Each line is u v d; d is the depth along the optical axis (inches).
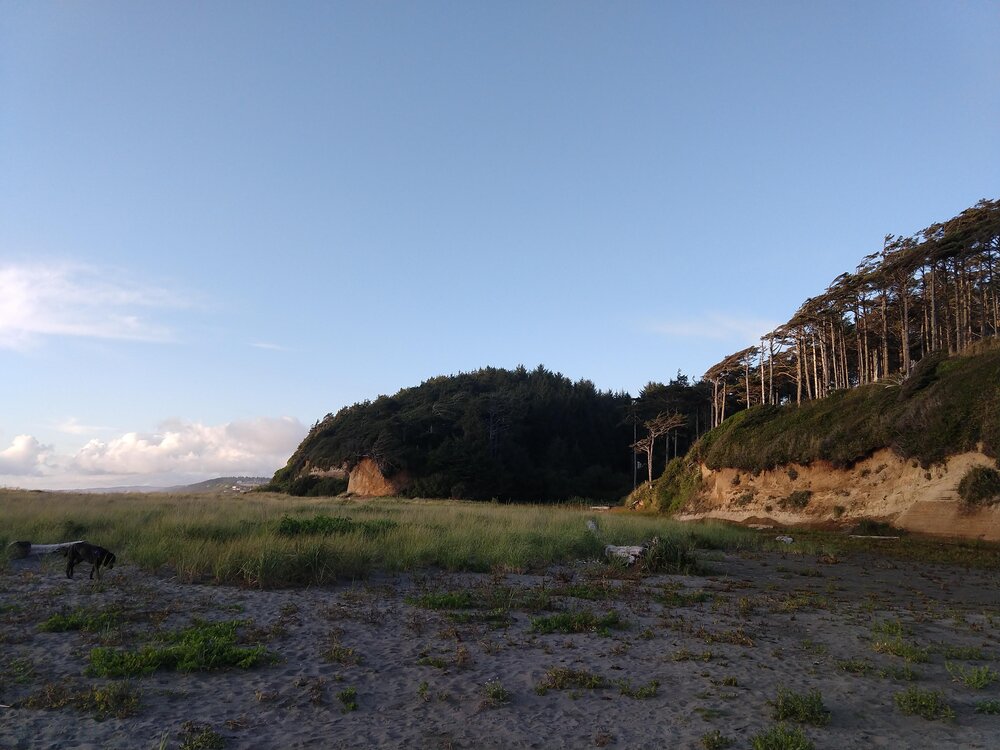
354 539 593.3
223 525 687.1
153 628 337.1
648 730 229.9
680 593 512.4
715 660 319.6
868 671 304.5
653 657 323.9
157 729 217.8
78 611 360.5
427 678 282.8
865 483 1278.3
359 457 3061.0
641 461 3481.8
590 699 261.1
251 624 355.3
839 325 1957.4
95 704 234.8
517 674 291.1
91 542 601.3
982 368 1160.2
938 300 1749.5
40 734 208.8
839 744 218.8
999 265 1448.1
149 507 992.9
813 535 1147.3
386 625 372.5
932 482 1127.6
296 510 1147.9
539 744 216.5
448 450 2945.4
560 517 1095.6
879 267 1615.4
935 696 254.1
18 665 273.9
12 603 378.3
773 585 574.9
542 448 3545.8
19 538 594.6
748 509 1521.9
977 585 603.2
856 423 1355.8
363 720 233.5
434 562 605.6
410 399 3880.4
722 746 215.6
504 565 598.2
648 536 884.6
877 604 490.0
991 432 1042.1
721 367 2393.0
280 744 210.4
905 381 1341.0
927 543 964.6
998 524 984.9
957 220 1467.8
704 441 1898.4
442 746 212.2
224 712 236.2
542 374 4429.1
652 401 2837.1
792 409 1717.5
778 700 257.4
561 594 485.1
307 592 453.1
